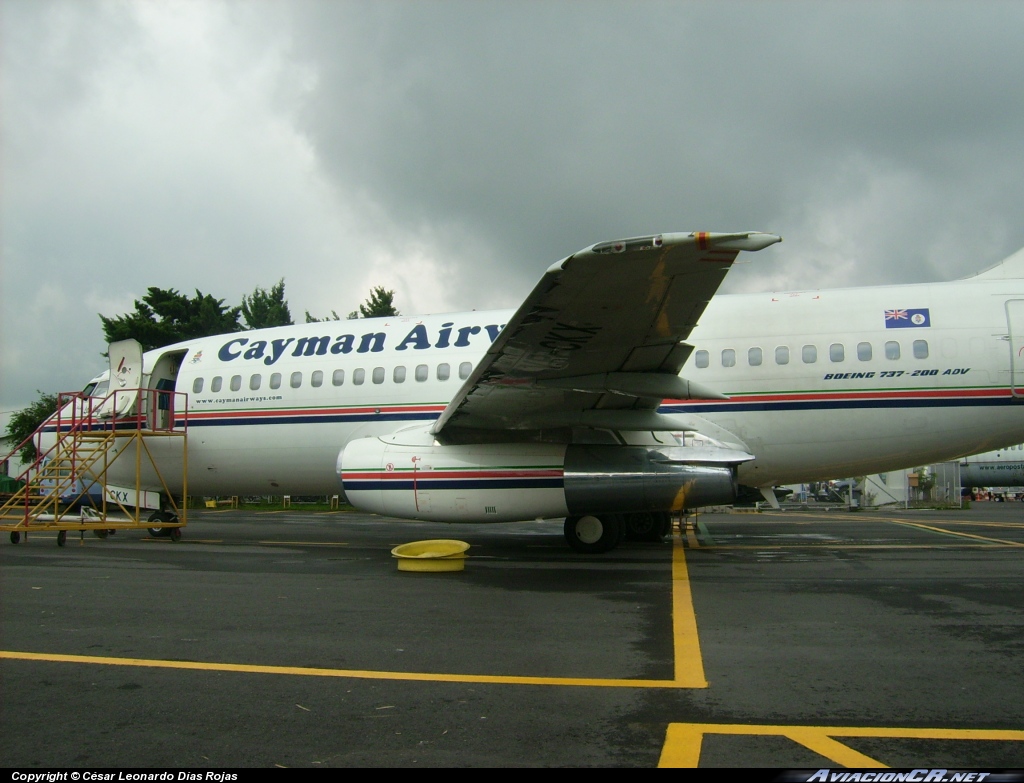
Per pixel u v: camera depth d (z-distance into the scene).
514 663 5.01
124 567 9.79
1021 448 52.22
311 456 13.18
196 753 3.55
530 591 7.72
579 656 5.16
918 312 11.02
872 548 11.78
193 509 36.16
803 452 11.19
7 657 5.23
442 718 3.97
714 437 11.23
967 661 4.95
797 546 12.23
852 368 10.95
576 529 11.12
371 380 12.80
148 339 42.62
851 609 6.63
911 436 10.85
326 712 4.08
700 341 11.48
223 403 13.63
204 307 43.28
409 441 11.05
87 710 4.15
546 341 8.21
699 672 4.75
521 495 10.27
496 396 9.66
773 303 11.55
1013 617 6.25
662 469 9.89
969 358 10.70
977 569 8.99
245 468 13.67
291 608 6.88
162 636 5.82
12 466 45.78
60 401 15.14
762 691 4.36
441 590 7.82
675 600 7.13
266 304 52.44
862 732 3.72
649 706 4.12
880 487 34.50
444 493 10.54
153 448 14.04
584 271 6.71
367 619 6.38
